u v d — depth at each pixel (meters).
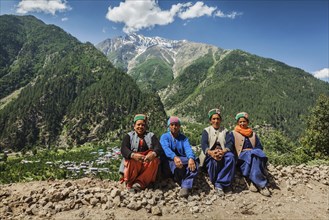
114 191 5.86
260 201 6.25
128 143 6.46
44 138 181.50
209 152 6.65
